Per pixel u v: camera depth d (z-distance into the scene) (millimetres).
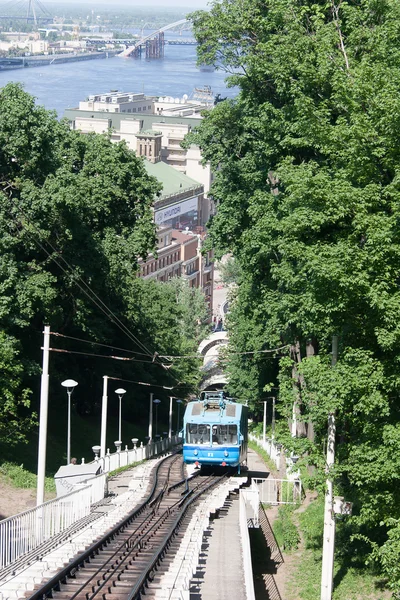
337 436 34812
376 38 32625
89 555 26406
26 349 60406
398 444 26078
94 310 72688
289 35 38094
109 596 22047
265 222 44250
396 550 25688
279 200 44312
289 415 41344
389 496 27797
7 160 55219
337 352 29719
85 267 59000
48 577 23172
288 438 33062
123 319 80875
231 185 51812
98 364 81375
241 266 52844
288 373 53594
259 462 68875
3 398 48375
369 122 28516
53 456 57281
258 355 77250
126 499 39750
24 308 50844
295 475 48438
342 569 34594
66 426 71000
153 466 54125
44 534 27969
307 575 35281
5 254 51125
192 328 144250
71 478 39844
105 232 64188
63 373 74188
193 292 147875
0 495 40500
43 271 53531
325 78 33875
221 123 52500
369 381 27094
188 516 35188
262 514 45844
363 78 29406
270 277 50938
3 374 48312
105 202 64688
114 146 67812
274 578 35781
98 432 76750
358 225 27344
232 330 94125
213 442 50125
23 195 52344
